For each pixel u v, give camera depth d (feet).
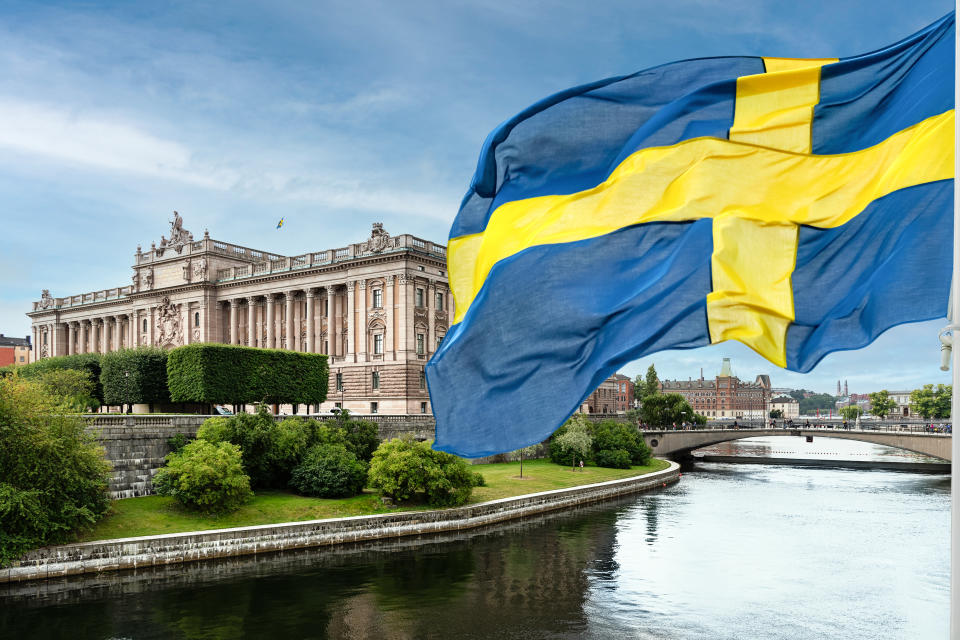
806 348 40.16
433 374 45.80
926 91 39.37
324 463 183.42
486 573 138.51
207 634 103.76
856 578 137.69
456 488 189.06
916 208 37.76
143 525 149.69
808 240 41.86
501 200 49.06
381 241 359.87
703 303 41.42
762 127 43.86
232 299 420.36
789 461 392.88
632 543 166.30
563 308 44.19
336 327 381.19
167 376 269.03
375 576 135.13
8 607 114.52
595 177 46.88
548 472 271.28
